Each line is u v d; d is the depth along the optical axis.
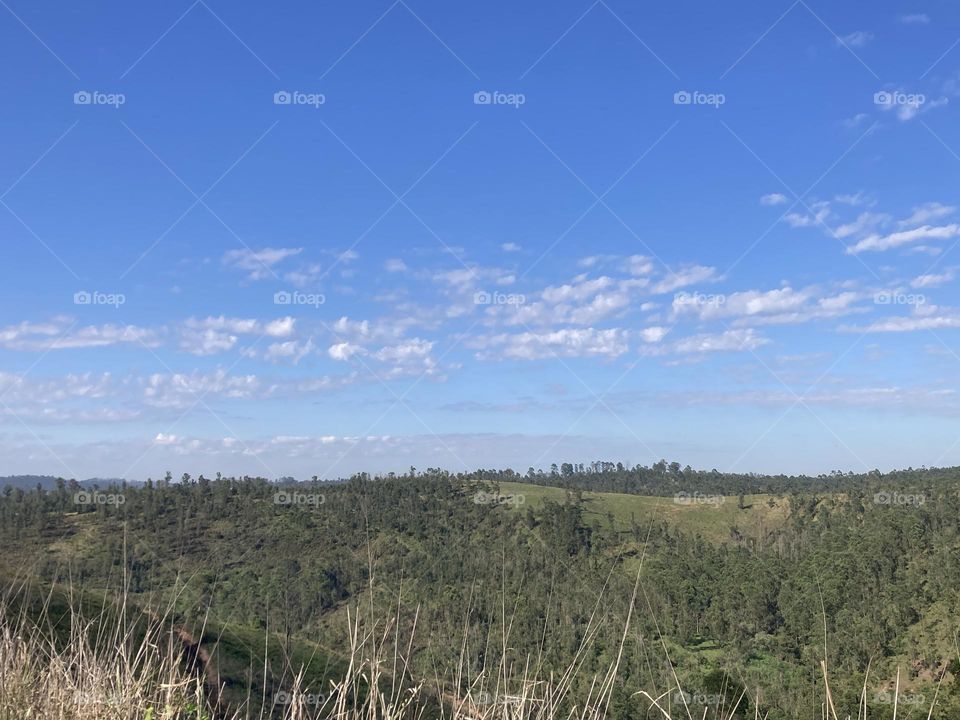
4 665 4.72
